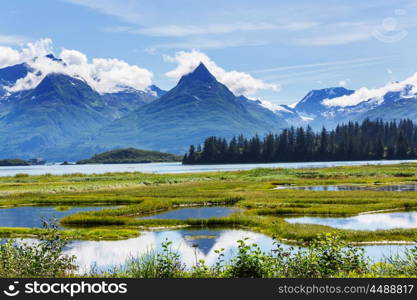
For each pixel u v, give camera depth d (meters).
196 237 37.88
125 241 36.28
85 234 38.69
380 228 40.59
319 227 38.19
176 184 99.19
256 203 59.34
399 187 82.69
